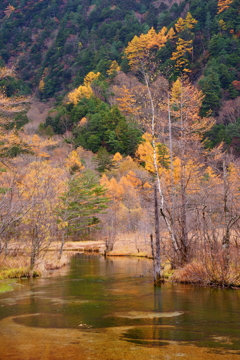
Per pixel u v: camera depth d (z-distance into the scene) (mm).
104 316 9500
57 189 22531
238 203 15812
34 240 19109
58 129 95000
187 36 117375
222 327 8289
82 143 81438
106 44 159875
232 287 13781
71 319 9188
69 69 161750
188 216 19109
